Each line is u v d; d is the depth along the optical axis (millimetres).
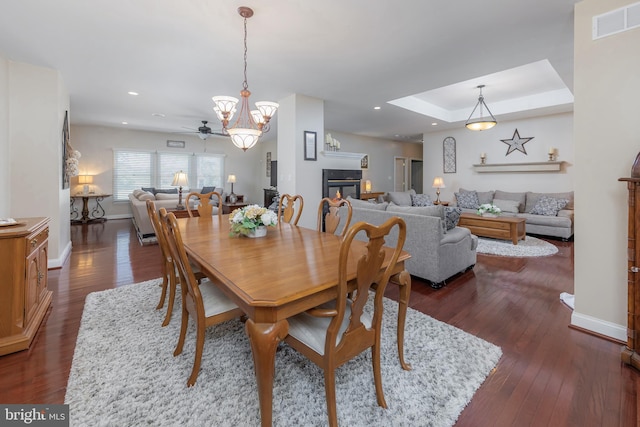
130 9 2361
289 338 1483
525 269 3713
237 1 2260
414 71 3656
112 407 1451
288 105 4746
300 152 4691
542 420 1399
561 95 5230
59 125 3699
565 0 2250
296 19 2510
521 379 1687
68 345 2006
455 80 3984
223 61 3361
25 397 1526
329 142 5414
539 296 2871
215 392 1563
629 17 1983
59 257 3727
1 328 1892
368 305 2652
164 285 2543
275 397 1533
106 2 2271
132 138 8109
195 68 3570
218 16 2457
